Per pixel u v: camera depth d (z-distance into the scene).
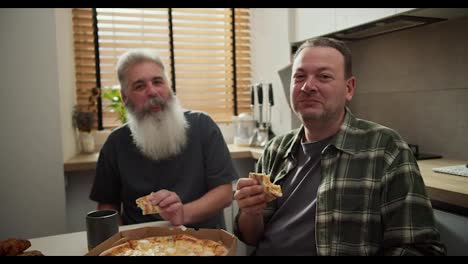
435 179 1.28
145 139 1.39
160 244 0.85
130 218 1.41
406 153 0.94
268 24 2.54
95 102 2.42
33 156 1.80
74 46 2.37
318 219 0.97
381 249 0.92
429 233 0.84
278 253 1.04
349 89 1.11
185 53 2.65
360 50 2.20
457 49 1.64
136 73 1.39
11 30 1.74
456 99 1.66
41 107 1.80
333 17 1.94
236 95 2.83
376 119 2.12
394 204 0.90
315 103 1.03
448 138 1.71
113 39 2.46
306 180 1.07
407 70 1.90
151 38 2.55
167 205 1.06
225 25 2.75
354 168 0.98
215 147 1.46
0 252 0.78
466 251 1.18
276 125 2.50
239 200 0.99
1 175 1.76
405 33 1.89
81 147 2.30
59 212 1.86
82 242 0.98
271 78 2.54
